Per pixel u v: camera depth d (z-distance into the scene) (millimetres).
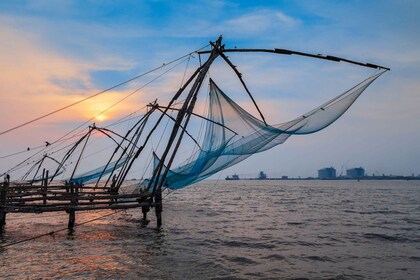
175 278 7859
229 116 11648
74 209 13211
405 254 10656
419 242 12672
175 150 12484
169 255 10078
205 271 8484
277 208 27422
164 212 23438
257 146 11336
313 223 17938
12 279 7613
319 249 11305
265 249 11203
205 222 17984
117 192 20812
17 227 15117
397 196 48562
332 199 40688
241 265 9133
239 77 11422
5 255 9828
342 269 8914
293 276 8234
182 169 14508
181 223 17312
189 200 38188
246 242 12336
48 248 10828
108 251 10477
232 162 12742
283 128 9906
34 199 14445
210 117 12484
